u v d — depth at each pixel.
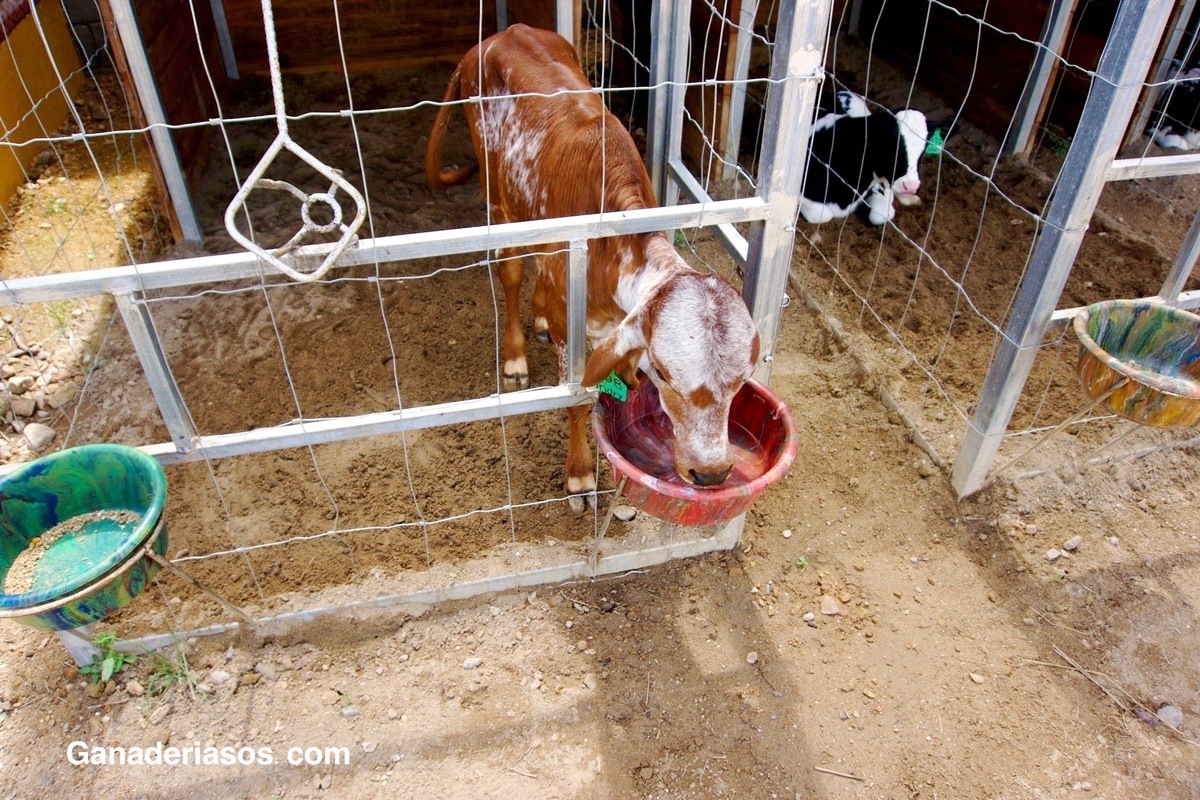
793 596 3.02
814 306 4.31
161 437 3.43
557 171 2.82
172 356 3.81
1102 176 2.56
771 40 6.56
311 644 2.78
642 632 2.87
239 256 2.04
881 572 3.11
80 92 5.68
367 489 3.26
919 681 2.77
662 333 2.10
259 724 2.59
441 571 2.94
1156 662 2.83
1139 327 3.04
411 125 5.56
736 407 2.64
